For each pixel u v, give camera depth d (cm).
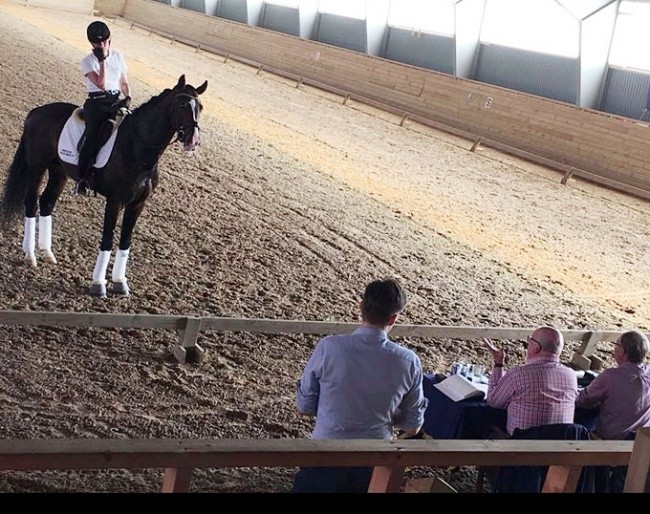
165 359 675
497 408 532
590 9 1925
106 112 732
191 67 2730
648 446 315
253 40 3159
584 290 1110
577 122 1964
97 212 1020
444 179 1647
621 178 1831
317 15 3038
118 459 306
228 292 857
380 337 415
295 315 833
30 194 804
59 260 848
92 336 688
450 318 906
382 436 415
